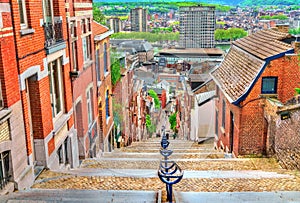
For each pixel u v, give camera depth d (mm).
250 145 9289
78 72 7965
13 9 5367
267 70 8969
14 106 5449
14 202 4836
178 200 4875
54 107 7219
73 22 8102
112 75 8812
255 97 9086
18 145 5582
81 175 6453
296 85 9031
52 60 6930
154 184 6020
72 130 7961
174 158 8266
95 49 8953
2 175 5215
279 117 8406
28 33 5832
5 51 5168
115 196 5020
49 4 6934
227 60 11188
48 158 6574
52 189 5430
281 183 6316
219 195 5207
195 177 6621
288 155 8188
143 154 8648
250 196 5242
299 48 8820
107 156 8867
